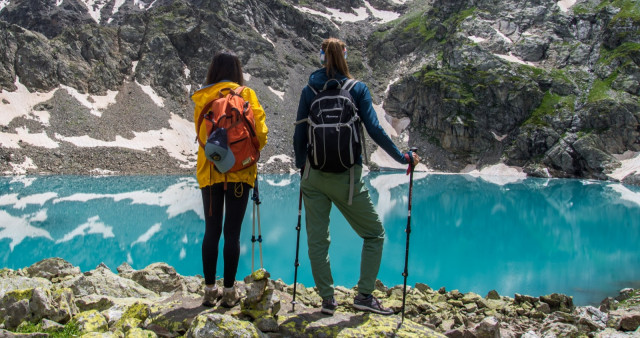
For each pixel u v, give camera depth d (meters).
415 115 100.81
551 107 86.38
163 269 10.50
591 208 42.94
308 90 4.88
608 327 7.48
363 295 5.27
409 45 119.44
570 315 8.27
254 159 4.96
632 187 62.59
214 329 4.33
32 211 34.59
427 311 9.26
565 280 19.09
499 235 30.23
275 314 5.11
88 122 78.12
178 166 74.31
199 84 98.62
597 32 95.50
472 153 90.56
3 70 77.62
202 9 110.81
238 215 5.00
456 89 94.69
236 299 5.50
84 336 4.77
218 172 4.93
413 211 40.34
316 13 140.38
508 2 106.12
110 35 98.69
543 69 92.44
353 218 5.13
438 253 24.69
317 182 4.93
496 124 90.00
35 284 7.52
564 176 79.12
